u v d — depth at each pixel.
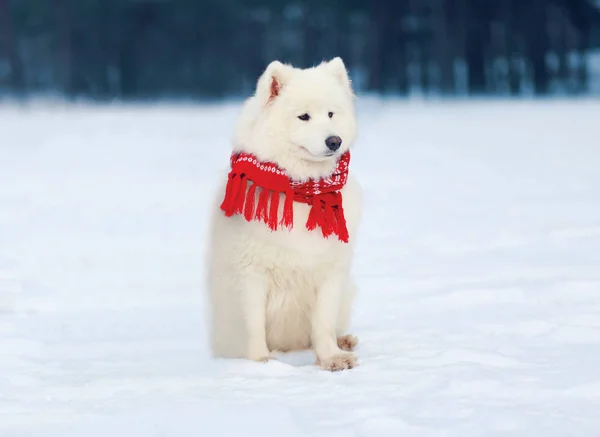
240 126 5.93
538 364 5.42
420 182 15.81
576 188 14.10
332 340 5.96
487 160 19.23
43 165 20.45
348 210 6.03
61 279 8.98
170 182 16.89
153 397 5.09
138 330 7.13
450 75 65.06
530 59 66.50
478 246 9.73
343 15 70.12
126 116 40.12
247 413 4.64
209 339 6.40
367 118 35.25
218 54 71.75
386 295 7.74
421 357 5.80
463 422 4.38
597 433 4.19
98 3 68.31
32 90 73.38
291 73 5.82
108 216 12.92
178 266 9.55
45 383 5.55
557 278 7.81
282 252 5.85
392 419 4.38
